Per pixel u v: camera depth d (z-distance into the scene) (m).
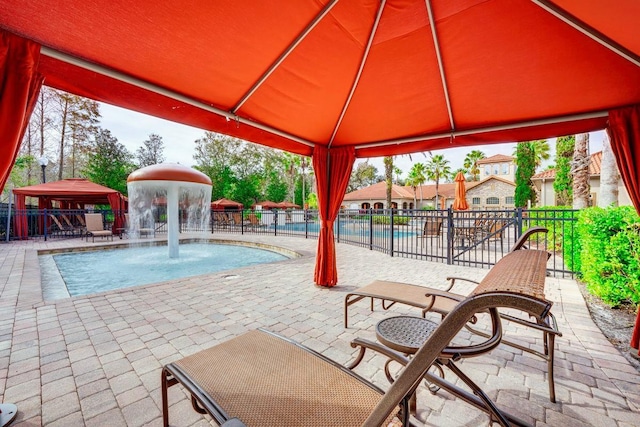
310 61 2.32
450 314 0.76
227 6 1.65
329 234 4.51
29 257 7.22
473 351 1.17
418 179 29.53
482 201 26.62
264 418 1.14
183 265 7.63
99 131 24.50
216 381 1.37
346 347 2.57
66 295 4.94
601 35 1.82
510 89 2.55
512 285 0.80
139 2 1.53
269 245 10.15
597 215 3.59
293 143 3.90
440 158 29.64
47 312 3.38
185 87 2.40
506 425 1.28
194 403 1.45
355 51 2.24
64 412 1.73
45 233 11.07
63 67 1.83
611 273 3.48
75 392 1.92
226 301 3.84
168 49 1.92
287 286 4.60
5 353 2.42
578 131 2.83
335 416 1.16
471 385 1.36
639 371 2.17
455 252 8.03
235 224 18.48
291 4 1.72
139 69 2.10
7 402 1.80
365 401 1.25
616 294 3.36
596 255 3.58
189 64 2.12
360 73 2.53
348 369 1.48
